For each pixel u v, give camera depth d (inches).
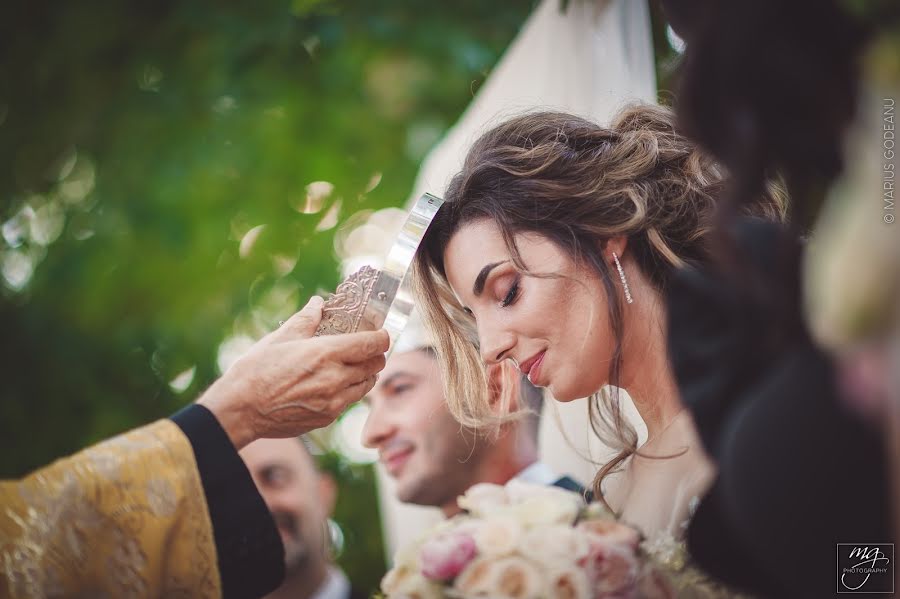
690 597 56.6
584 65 96.0
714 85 43.7
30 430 160.2
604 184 70.0
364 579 152.9
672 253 67.8
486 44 149.0
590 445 84.0
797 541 41.8
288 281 159.2
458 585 61.2
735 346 47.8
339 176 158.2
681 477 61.7
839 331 38.6
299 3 151.9
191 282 161.0
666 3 46.0
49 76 162.9
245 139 155.3
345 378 66.4
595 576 59.7
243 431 65.7
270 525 63.6
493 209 70.5
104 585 59.7
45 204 171.0
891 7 38.5
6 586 57.0
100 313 161.3
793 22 41.2
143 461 61.9
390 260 69.3
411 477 88.5
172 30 159.6
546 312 68.5
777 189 58.1
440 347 80.4
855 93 40.5
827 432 41.4
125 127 159.8
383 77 151.4
